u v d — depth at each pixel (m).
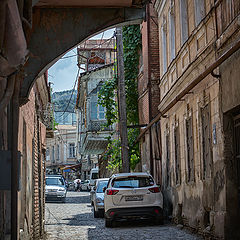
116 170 31.38
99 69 38.00
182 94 13.45
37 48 9.19
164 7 19.39
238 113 10.29
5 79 5.16
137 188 16.09
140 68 25.88
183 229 14.54
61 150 85.31
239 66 9.46
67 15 9.35
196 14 13.62
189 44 14.40
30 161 11.74
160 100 20.69
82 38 9.33
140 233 14.05
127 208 15.97
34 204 12.66
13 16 4.59
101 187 23.12
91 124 37.28
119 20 9.43
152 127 21.41
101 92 27.17
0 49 4.54
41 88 15.91
